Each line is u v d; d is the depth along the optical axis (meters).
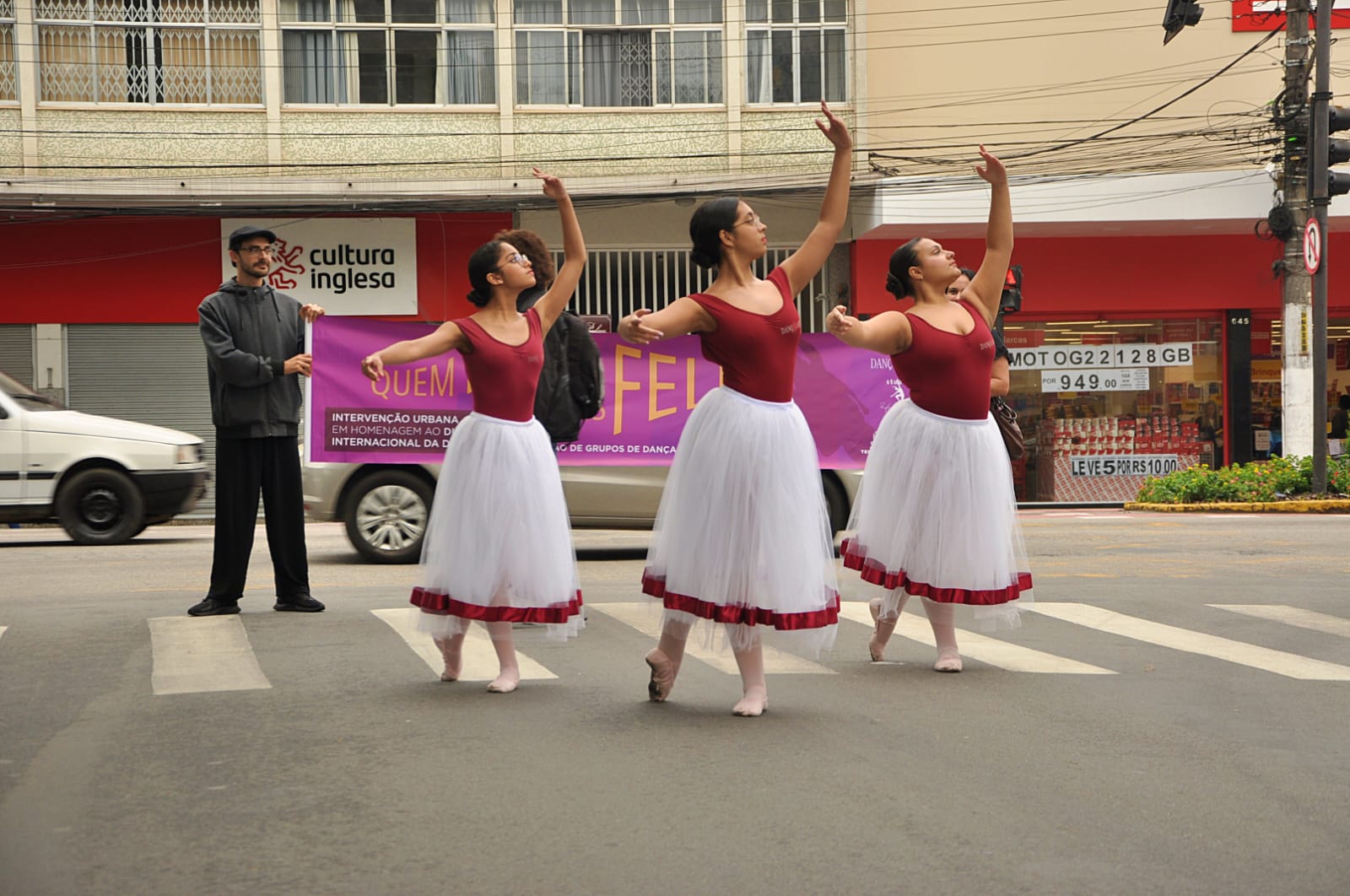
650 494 11.81
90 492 14.21
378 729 5.09
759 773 4.47
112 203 20.72
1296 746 4.87
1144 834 3.84
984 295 6.52
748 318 5.28
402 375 11.58
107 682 6.05
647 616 8.05
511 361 5.76
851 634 7.55
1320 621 7.89
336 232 21.33
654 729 5.08
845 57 21.81
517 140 21.52
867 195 21.34
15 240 20.80
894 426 6.44
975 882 3.46
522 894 3.39
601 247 21.94
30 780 4.47
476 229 21.69
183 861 3.65
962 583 6.26
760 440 5.27
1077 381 22.14
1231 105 21.72
